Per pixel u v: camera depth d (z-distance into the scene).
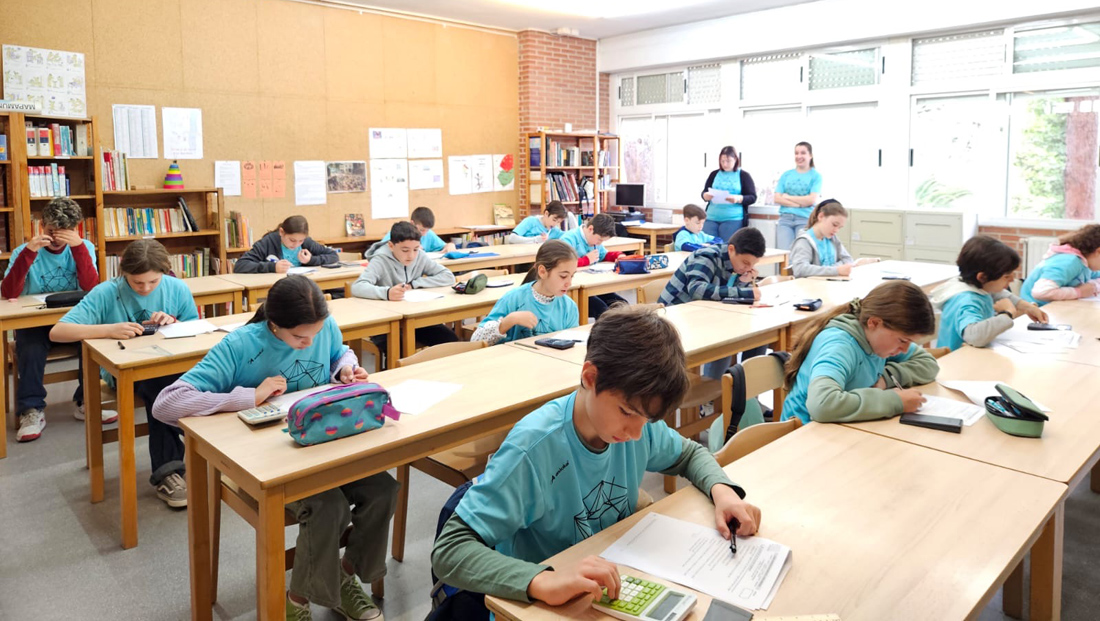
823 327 2.57
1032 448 2.07
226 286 4.90
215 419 2.32
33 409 4.23
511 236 7.46
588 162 9.85
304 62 7.59
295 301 2.29
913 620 1.29
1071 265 4.37
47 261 4.36
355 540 2.40
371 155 8.19
